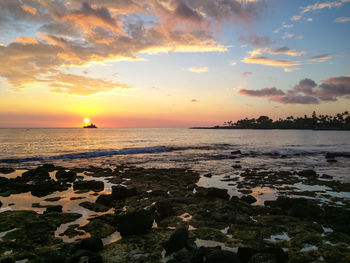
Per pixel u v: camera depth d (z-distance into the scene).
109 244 8.09
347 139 102.56
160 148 49.94
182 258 6.81
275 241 8.43
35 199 14.09
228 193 15.70
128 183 18.27
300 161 33.75
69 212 11.57
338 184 18.33
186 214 11.42
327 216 10.82
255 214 11.51
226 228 9.66
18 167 26.91
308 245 8.01
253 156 39.84
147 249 7.70
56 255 6.74
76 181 18.59
